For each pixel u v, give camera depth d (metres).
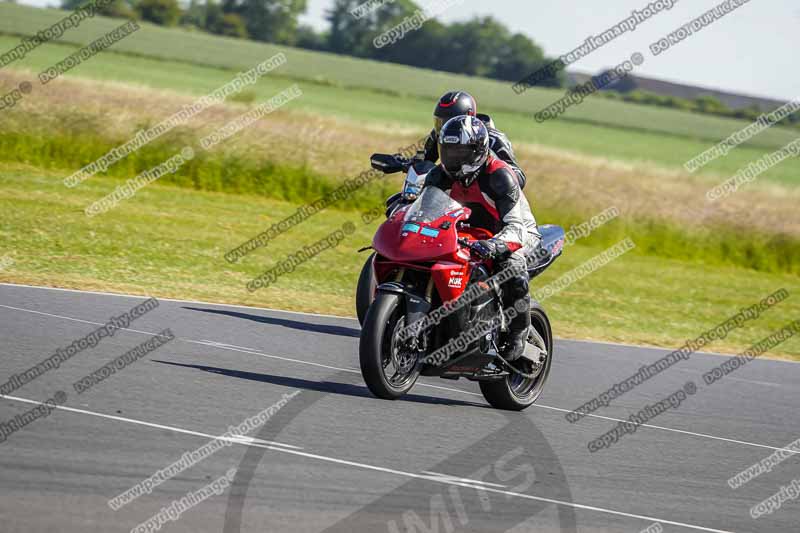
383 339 26.17
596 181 96.06
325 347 34.31
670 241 91.75
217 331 34.56
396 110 178.00
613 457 24.25
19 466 17.72
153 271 48.62
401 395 26.73
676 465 24.30
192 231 63.66
